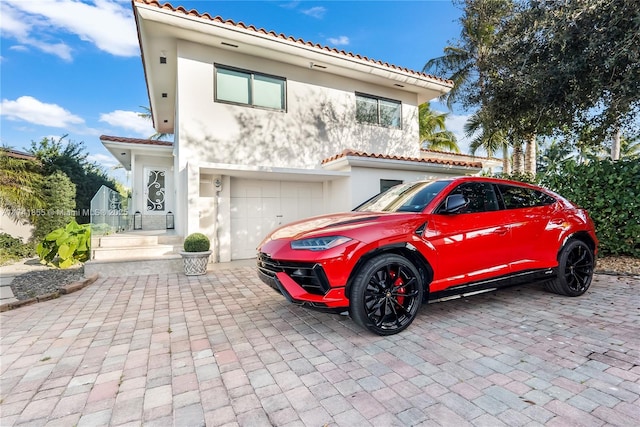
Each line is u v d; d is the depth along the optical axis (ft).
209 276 22.54
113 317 13.98
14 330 12.47
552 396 7.51
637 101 20.31
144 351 10.53
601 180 22.31
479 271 12.96
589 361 9.15
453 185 13.64
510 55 25.17
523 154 51.06
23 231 36.99
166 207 41.96
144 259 23.38
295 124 32.58
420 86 38.55
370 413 7.04
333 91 35.04
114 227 32.89
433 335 11.35
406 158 30.73
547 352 9.78
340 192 30.89
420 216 12.28
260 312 14.48
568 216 15.58
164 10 24.17
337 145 34.94
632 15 18.13
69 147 48.62
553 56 21.98
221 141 28.91
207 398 7.77
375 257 11.32
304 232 12.16
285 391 8.00
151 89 36.19
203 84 28.35
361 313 10.88
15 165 36.22
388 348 10.38
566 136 27.48
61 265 26.48
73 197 41.42
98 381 8.66
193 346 10.87
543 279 14.78
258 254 14.17
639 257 21.99
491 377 8.44
